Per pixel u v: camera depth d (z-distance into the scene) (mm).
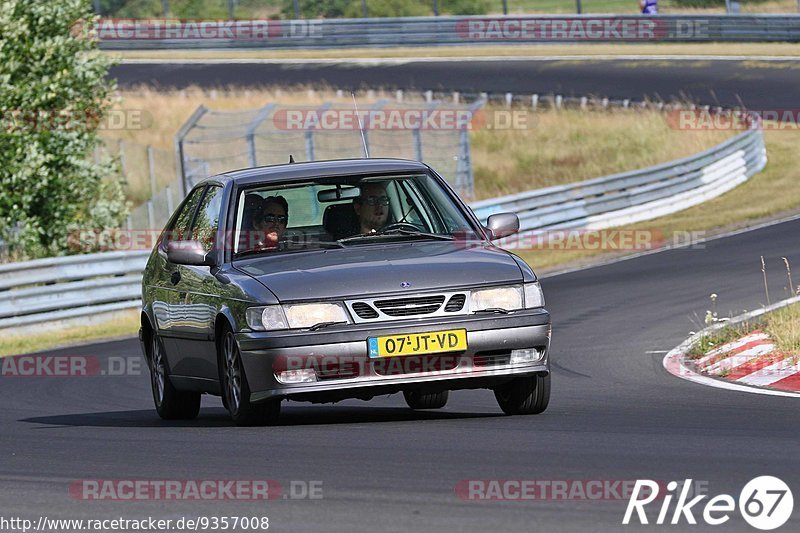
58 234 87562
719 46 164250
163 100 153125
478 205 81938
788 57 154375
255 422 28031
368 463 22672
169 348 32406
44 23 87375
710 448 22969
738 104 135000
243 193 30156
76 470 24078
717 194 103250
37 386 43781
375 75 162125
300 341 26141
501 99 145875
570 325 50594
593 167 130500
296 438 26000
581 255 78750
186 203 33531
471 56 170875
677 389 33375
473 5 198375
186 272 31016
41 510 20406
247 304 26953
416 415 30703
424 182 30938
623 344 44125
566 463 21875
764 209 90812
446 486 20359
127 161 128750
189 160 108000
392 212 30219
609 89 148750
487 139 140250
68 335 61375
